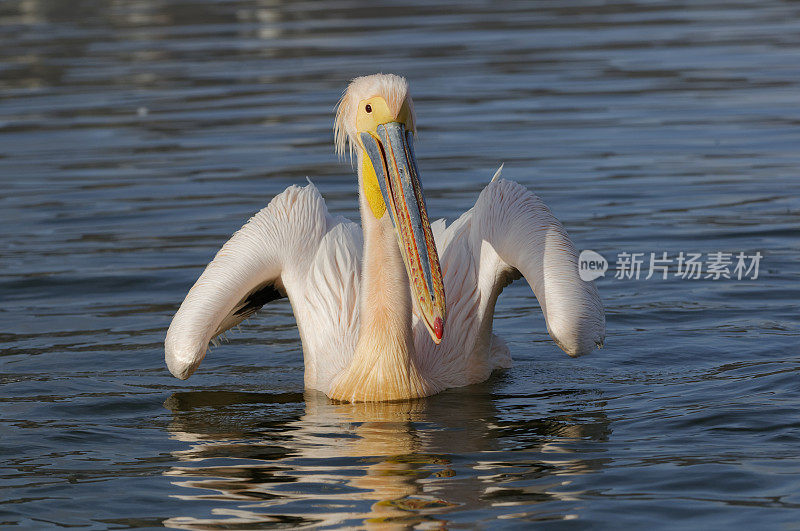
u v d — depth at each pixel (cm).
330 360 1062
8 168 2086
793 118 2286
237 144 2220
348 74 2948
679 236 1548
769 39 3328
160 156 2145
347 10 4588
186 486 800
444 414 966
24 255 1538
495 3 4672
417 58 3192
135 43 3747
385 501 758
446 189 1817
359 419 958
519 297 1400
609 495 758
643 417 933
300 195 1131
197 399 1034
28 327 1259
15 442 906
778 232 1556
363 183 989
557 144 2138
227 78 2988
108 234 1638
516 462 830
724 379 1037
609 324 1245
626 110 2427
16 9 4994
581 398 1004
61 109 2650
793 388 990
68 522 739
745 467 798
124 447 894
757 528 696
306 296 1084
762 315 1246
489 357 1090
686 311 1275
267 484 800
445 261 1094
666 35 3512
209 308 1034
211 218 1702
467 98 2619
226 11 4672
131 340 1214
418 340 1060
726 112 2372
